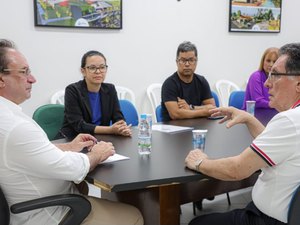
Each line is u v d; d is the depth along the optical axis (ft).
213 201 9.68
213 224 4.99
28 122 4.30
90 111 8.24
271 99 4.62
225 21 14.73
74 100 8.09
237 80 15.49
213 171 4.37
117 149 5.87
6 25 10.92
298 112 3.99
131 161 5.11
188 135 6.91
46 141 4.36
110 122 8.69
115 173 4.56
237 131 7.23
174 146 6.00
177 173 4.52
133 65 13.14
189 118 9.16
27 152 4.16
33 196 4.48
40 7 11.25
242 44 15.31
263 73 10.92
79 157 4.58
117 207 5.04
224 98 15.03
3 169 4.23
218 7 14.46
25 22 11.16
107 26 12.41
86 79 8.30
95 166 4.81
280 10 15.93
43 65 11.62
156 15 13.29
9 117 4.21
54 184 4.58
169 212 5.35
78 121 7.80
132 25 12.91
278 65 4.43
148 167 4.80
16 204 4.24
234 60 15.25
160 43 13.52
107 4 12.29
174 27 13.70
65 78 12.03
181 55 9.61
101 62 8.18
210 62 14.70
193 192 6.51
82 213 4.50
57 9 11.52
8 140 4.09
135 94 13.34
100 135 7.16
